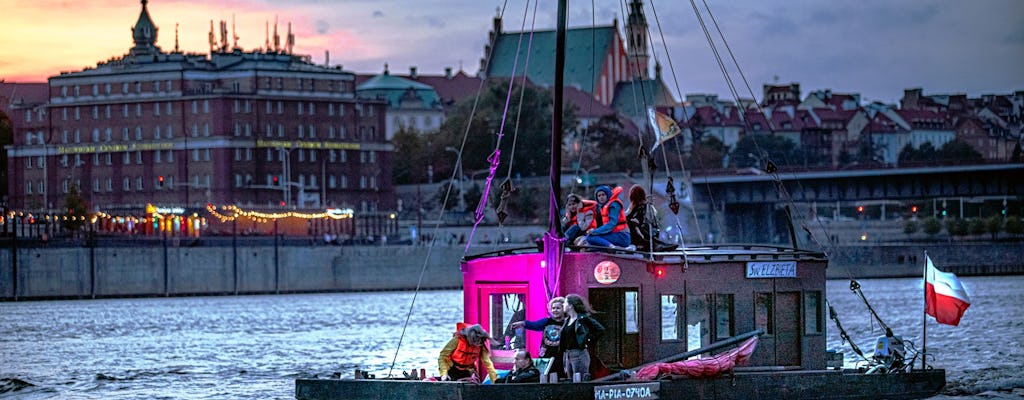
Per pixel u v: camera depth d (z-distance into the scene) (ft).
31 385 303.07
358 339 442.50
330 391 190.08
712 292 189.57
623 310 184.65
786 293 196.44
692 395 185.68
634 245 193.88
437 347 402.11
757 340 192.34
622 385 179.93
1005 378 281.95
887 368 212.23
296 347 412.57
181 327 528.22
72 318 599.98
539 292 183.83
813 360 198.80
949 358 333.62
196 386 297.12
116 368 348.18
